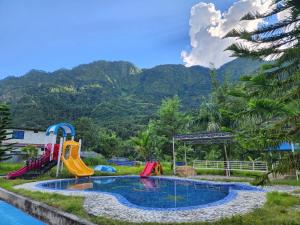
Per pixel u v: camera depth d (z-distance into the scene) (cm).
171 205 1044
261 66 584
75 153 2197
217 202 938
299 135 459
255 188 1334
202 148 3412
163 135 3556
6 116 2394
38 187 1316
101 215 735
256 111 580
